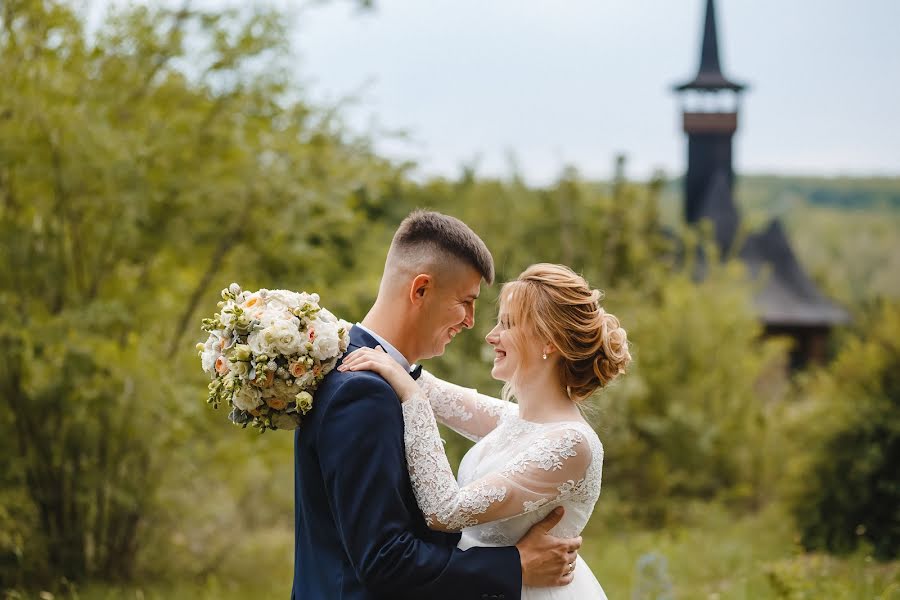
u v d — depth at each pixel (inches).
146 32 266.4
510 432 107.0
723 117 1291.8
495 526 103.7
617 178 557.6
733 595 223.1
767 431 435.5
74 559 257.1
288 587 265.0
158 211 260.8
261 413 95.5
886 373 327.9
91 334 246.4
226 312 95.7
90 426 251.6
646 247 564.7
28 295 255.0
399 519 91.0
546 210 522.3
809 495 325.1
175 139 259.8
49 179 243.1
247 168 265.6
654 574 208.5
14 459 245.8
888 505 310.0
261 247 279.4
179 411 250.8
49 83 248.7
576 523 103.9
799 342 1138.0
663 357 465.1
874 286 2635.3
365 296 323.0
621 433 409.1
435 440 96.0
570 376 106.3
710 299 490.6
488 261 102.5
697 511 404.8
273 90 283.9
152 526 275.7
